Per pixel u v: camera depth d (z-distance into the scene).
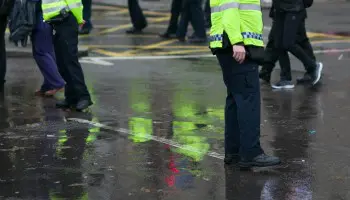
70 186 14.92
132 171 15.87
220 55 15.52
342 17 48.00
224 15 15.03
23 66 30.72
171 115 21.52
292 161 16.45
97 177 15.48
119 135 19.09
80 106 22.16
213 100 23.70
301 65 30.92
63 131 19.61
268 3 50.78
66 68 22.09
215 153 17.22
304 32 26.25
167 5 57.38
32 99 24.19
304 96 24.17
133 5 42.38
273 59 26.19
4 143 18.44
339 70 29.23
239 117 15.67
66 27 21.67
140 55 34.16
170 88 25.86
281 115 21.38
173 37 40.50
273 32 25.75
